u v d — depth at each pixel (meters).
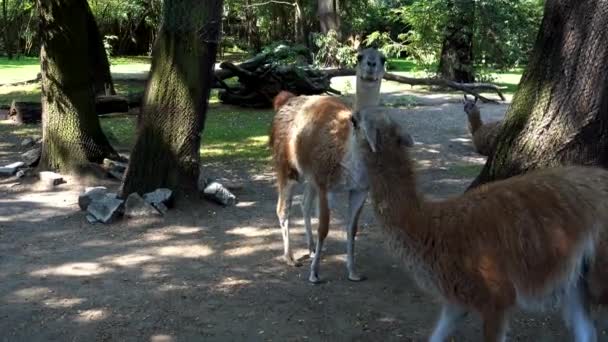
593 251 3.19
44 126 9.00
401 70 27.36
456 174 9.72
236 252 6.11
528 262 3.18
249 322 4.53
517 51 20.38
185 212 7.27
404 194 3.33
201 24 7.17
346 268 5.70
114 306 4.82
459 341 4.16
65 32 8.62
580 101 4.97
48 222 7.04
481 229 3.20
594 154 5.02
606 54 4.89
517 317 4.54
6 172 8.99
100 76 16.19
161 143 7.36
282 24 32.84
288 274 5.55
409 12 22.08
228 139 12.55
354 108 5.37
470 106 11.98
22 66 28.75
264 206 7.73
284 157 5.87
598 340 4.13
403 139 3.35
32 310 4.74
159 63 7.30
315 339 4.25
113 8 28.92
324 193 5.29
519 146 5.32
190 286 5.23
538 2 21.14
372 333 4.33
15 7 11.09
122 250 6.15
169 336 4.31
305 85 16.97
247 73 16.77
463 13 20.38
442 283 3.34
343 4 28.03
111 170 9.02
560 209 3.19
